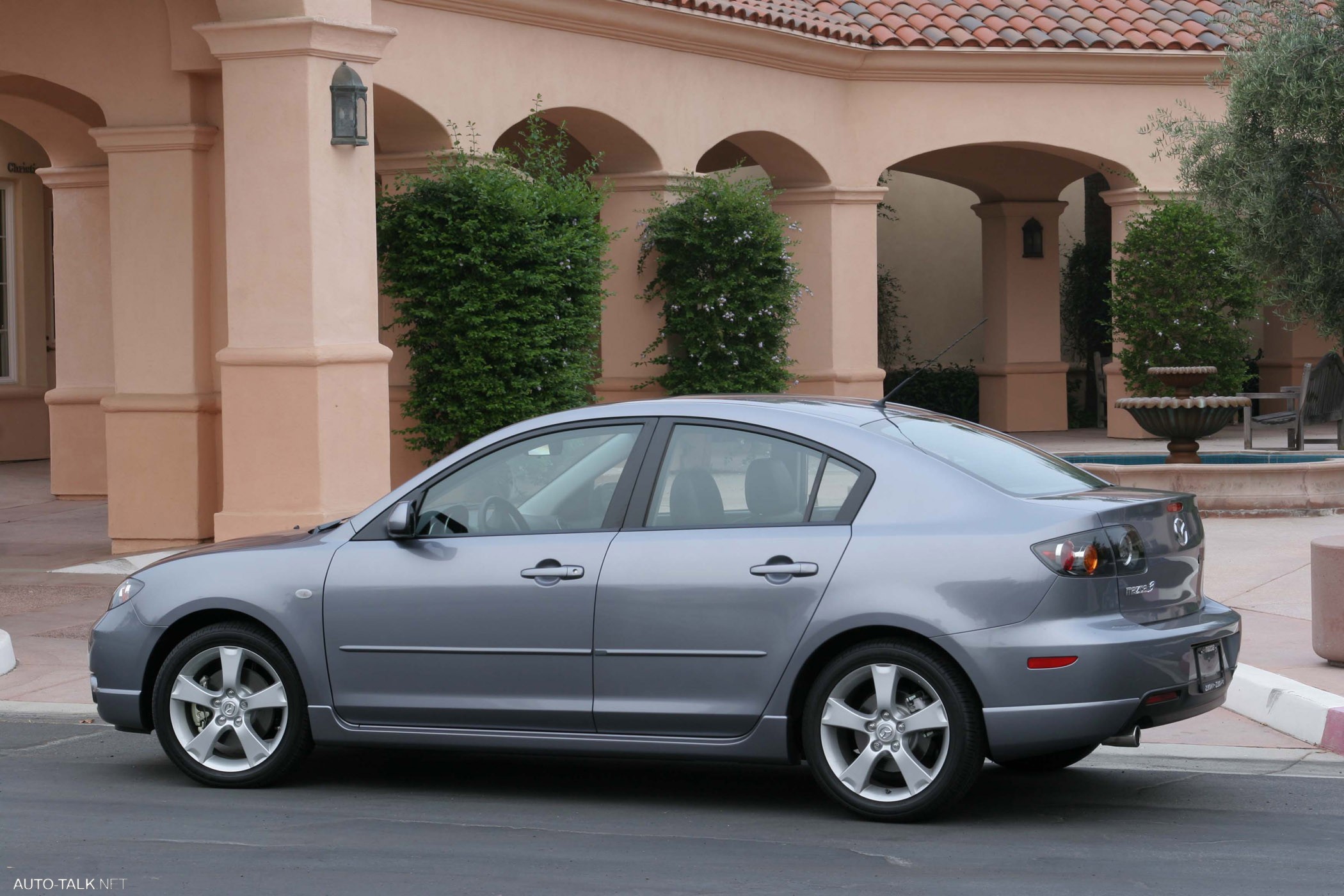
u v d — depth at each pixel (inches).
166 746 293.1
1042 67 949.8
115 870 239.9
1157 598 257.1
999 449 282.2
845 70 925.2
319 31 534.9
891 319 1286.9
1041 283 1183.6
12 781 300.0
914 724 253.4
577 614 268.1
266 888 229.9
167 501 608.7
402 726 281.1
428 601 276.5
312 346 539.8
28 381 1010.7
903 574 251.9
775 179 941.8
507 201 650.8
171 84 597.9
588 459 279.3
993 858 240.7
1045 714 244.7
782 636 257.1
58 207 781.3
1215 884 226.7
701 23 804.0
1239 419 1187.3
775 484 266.8
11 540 658.2
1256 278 791.1
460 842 254.7
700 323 813.9
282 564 287.9
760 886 227.5
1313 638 369.4
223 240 606.2
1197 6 994.1
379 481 565.0
